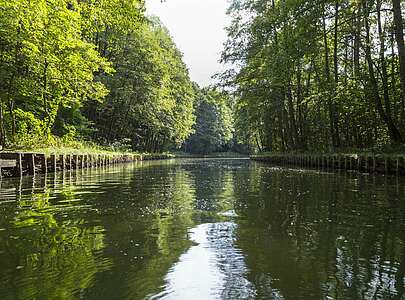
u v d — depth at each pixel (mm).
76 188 12422
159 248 5289
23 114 26125
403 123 24062
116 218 7305
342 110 27766
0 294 3762
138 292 3816
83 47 24688
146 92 44531
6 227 6508
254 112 42156
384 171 18062
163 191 11672
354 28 25516
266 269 4469
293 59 21344
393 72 23750
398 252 5109
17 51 23172
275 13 25438
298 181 15125
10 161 15477
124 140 47344
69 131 33125
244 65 34250
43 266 4555
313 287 3947
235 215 7656
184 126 67625
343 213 7824
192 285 3988
